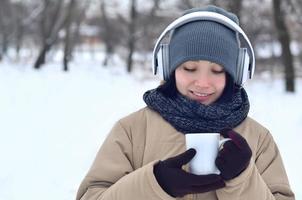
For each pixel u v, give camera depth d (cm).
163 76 225
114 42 4312
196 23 216
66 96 1667
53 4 3372
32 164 716
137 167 225
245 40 226
